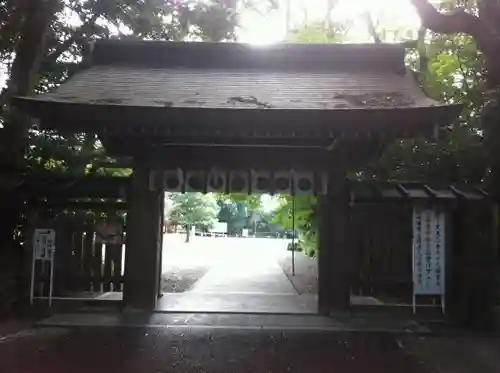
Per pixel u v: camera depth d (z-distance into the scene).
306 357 8.50
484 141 11.46
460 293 11.52
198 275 21.72
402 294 12.32
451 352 8.92
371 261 12.20
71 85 11.96
